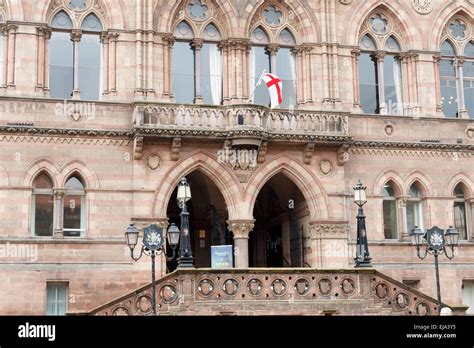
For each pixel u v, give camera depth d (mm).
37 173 35531
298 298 31844
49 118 35969
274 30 40312
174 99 38000
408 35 42031
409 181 40500
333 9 40625
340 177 39062
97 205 35969
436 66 42219
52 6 37250
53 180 35688
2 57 36375
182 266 31078
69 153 36000
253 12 39719
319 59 40219
